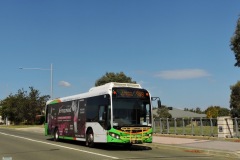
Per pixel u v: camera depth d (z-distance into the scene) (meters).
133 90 18.91
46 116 28.55
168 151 18.66
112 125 18.09
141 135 18.45
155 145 21.52
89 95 20.98
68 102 24.22
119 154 16.69
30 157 15.68
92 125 20.11
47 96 78.31
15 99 78.88
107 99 18.64
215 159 15.02
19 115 76.62
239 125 23.62
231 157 15.94
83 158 15.01
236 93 56.31
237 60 35.16
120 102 18.52
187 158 15.30
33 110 76.75
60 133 25.33
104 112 18.75
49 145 22.25
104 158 14.97
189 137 26.23
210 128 25.55
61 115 25.27
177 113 82.38
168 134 29.20
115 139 18.02
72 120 23.19
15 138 30.23
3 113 89.19
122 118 18.33
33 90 77.38
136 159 14.67
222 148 18.38
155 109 72.12
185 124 27.92
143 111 18.88
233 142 21.64
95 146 21.50
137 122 18.56
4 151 18.50
